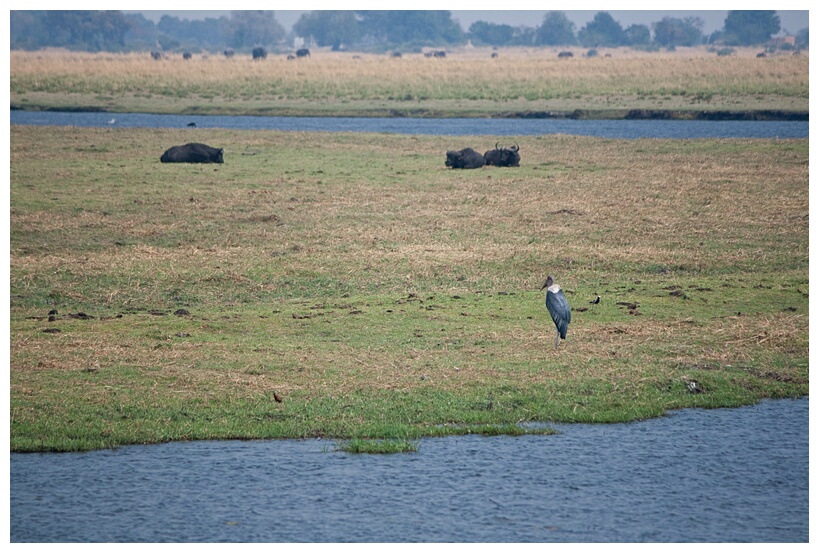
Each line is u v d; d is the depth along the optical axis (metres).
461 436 39.84
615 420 41.69
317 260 68.25
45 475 35.72
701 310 57.75
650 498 34.53
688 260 69.31
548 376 46.00
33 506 33.38
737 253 71.56
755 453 38.50
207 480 35.44
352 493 34.53
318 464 36.91
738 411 43.28
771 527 32.53
